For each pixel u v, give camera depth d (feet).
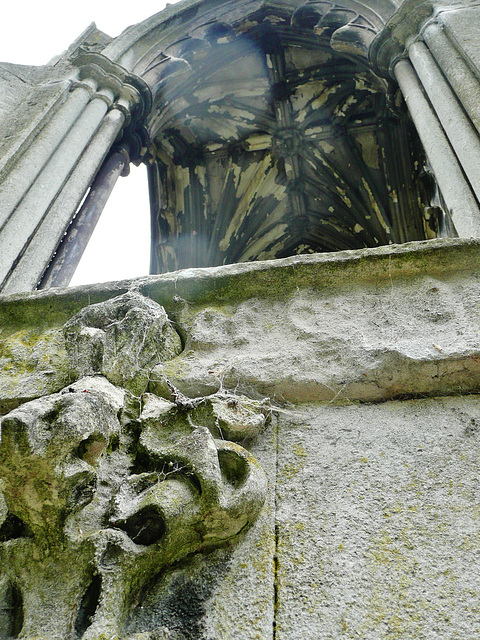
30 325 6.75
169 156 23.26
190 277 6.56
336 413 5.12
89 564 3.76
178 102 19.44
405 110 14.99
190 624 3.63
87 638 3.33
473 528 3.89
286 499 4.40
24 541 3.99
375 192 22.06
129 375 5.45
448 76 10.66
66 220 10.34
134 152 15.60
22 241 9.15
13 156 10.55
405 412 4.99
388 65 13.73
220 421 4.79
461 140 9.24
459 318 5.46
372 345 5.38
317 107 22.34
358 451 4.67
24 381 5.74
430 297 5.79
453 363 5.03
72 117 12.57
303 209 24.30
